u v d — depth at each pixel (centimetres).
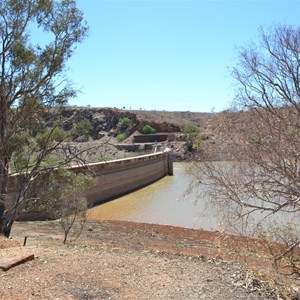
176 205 2862
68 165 1702
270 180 849
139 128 10494
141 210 2809
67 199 1525
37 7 1505
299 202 830
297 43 845
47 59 1573
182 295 533
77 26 1620
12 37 1503
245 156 855
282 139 823
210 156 918
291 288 620
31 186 1582
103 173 3416
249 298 541
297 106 832
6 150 1540
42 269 597
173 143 7806
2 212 1521
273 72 866
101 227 1934
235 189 873
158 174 5259
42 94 1597
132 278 594
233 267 709
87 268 623
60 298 485
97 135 10806
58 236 1588
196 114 12319
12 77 1528
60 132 1647
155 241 1625
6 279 539
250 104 883
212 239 1695
